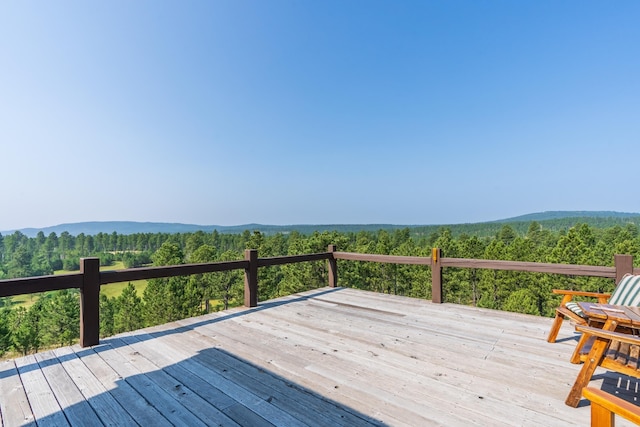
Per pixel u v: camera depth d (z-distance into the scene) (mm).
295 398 2008
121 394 2090
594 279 25391
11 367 2549
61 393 2111
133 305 31156
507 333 3340
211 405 1932
